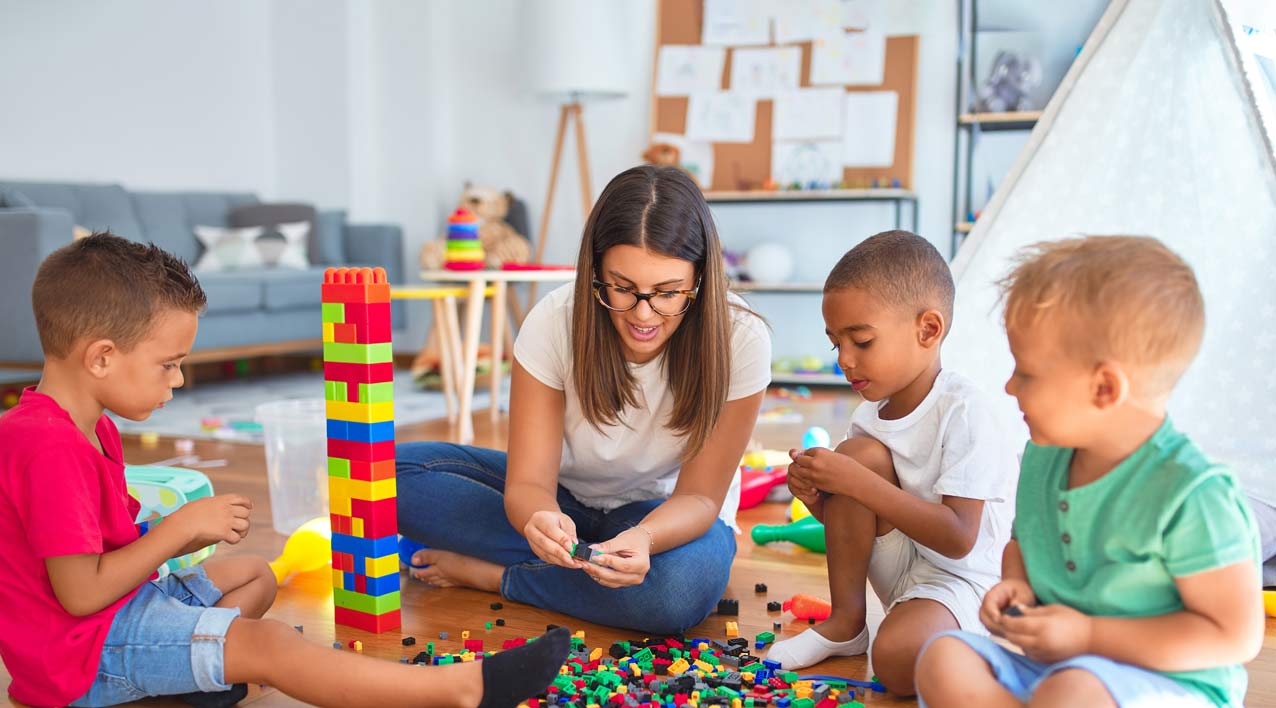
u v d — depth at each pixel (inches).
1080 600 39.0
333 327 58.5
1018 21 161.0
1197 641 35.8
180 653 47.4
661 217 51.9
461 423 124.3
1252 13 79.1
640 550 53.2
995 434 52.0
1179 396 78.0
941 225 169.0
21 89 174.2
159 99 195.0
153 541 48.0
